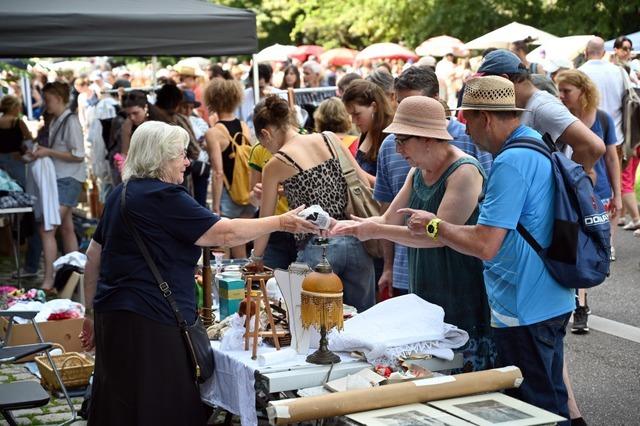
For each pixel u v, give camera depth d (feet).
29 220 34.58
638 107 36.58
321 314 13.39
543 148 13.70
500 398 12.97
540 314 13.65
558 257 13.52
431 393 12.76
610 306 28.19
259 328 14.79
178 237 14.07
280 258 21.25
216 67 41.39
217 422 17.51
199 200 32.32
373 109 20.59
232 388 14.08
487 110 13.70
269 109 18.81
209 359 14.39
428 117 14.43
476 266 15.01
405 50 95.09
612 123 28.09
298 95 36.76
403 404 12.58
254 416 13.55
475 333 15.15
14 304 24.98
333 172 18.70
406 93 17.72
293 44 139.74
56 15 23.76
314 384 13.46
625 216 41.70
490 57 17.19
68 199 32.58
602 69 36.63
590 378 21.52
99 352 14.29
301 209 14.58
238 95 29.19
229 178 29.09
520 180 13.30
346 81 26.32
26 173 33.14
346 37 132.16
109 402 14.05
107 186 41.78
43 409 19.65
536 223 13.51
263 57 87.66
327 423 12.94
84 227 35.78
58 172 32.40
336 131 23.39
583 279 13.53
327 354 13.79
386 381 13.03
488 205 13.38
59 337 23.47
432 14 111.34
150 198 14.03
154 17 24.93
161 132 14.30
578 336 25.12
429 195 14.96
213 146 28.86
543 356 13.71
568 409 14.46
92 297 15.87
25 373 22.67
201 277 18.03
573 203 13.64
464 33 110.32
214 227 14.06
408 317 14.51
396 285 18.17
